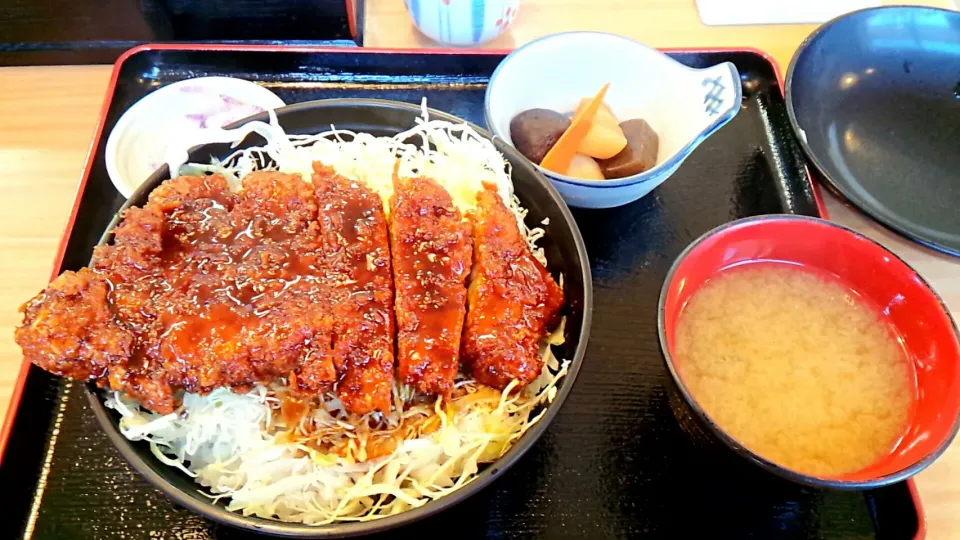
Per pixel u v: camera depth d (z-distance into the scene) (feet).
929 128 1.30
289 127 1.08
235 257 0.86
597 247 1.14
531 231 1.02
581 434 0.96
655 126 1.20
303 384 0.80
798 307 0.97
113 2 1.26
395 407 0.86
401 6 1.46
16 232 1.15
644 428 0.96
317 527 0.73
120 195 1.15
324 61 1.30
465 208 1.03
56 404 0.96
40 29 1.30
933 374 0.87
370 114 1.09
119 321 0.81
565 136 1.10
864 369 0.92
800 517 0.91
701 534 0.89
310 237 0.89
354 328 0.82
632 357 1.03
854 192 1.21
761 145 1.27
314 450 0.86
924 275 1.15
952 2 1.57
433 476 0.87
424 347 0.83
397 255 0.89
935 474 0.95
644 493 0.92
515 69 1.14
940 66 1.36
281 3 1.28
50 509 0.89
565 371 0.88
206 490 0.88
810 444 0.86
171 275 0.85
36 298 0.81
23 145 1.25
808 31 1.46
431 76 1.32
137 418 0.85
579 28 1.45
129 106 1.27
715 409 0.88
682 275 0.91
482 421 0.90
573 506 0.91
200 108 1.22
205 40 1.36
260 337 0.79
